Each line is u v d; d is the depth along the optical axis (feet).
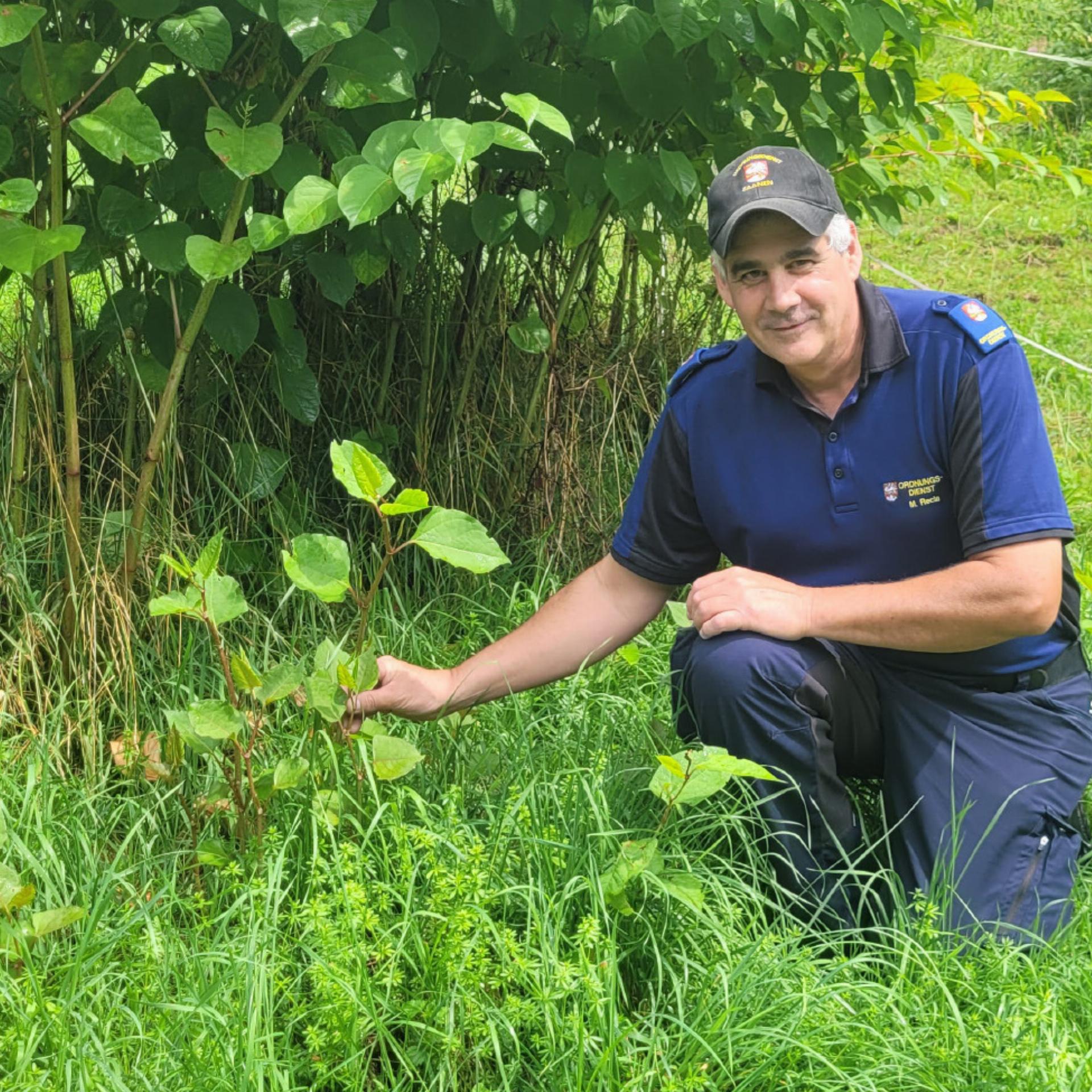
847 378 7.82
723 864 7.71
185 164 8.46
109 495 9.12
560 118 6.92
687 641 8.43
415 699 8.04
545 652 8.43
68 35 7.86
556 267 11.02
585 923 6.54
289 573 7.06
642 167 9.14
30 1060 6.05
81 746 8.52
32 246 6.73
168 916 7.07
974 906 7.72
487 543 6.97
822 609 7.69
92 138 6.97
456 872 6.82
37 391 8.69
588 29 8.63
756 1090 6.42
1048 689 8.16
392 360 10.68
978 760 7.99
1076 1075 6.21
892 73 10.52
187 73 8.55
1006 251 20.34
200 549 9.48
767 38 9.06
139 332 8.98
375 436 10.66
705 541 8.63
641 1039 6.47
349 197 6.90
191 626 8.98
